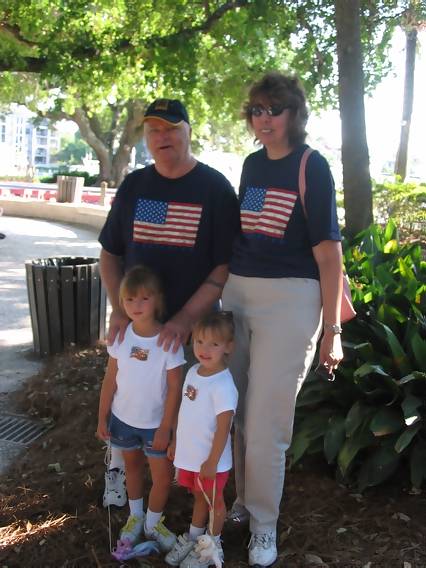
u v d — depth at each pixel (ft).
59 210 59.72
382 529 9.97
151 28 22.43
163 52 21.07
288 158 8.75
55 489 11.41
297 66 21.50
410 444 11.07
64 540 9.82
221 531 9.97
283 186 8.68
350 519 10.24
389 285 13.07
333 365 8.75
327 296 8.64
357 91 16.47
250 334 9.19
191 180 9.52
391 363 11.29
